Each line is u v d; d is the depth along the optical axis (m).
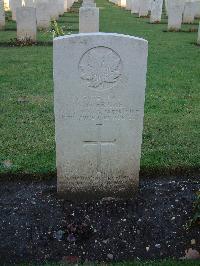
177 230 1.24
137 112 1.26
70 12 7.24
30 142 1.71
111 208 1.32
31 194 1.38
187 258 1.15
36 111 2.07
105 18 6.45
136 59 1.20
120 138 1.29
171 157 1.62
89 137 1.28
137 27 5.41
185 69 3.08
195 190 1.42
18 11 3.82
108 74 1.21
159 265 1.10
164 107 2.19
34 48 3.72
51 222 1.25
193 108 2.19
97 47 1.18
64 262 1.12
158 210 1.31
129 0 8.16
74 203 1.33
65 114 1.25
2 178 1.47
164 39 4.48
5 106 2.13
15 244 1.18
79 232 1.22
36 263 1.12
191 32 5.09
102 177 1.34
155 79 2.76
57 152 1.29
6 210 1.30
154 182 1.47
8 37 4.23
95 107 1.25
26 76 2.75
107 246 1.19
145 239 1.21
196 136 1.83
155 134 1.83
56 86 1.21
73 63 1.19
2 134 1.78
